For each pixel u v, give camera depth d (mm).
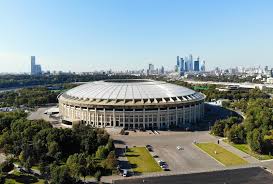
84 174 135000
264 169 147375
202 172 145000
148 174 143625
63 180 120938
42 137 173250
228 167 151000
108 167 147250
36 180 135250
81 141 174125
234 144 190250
